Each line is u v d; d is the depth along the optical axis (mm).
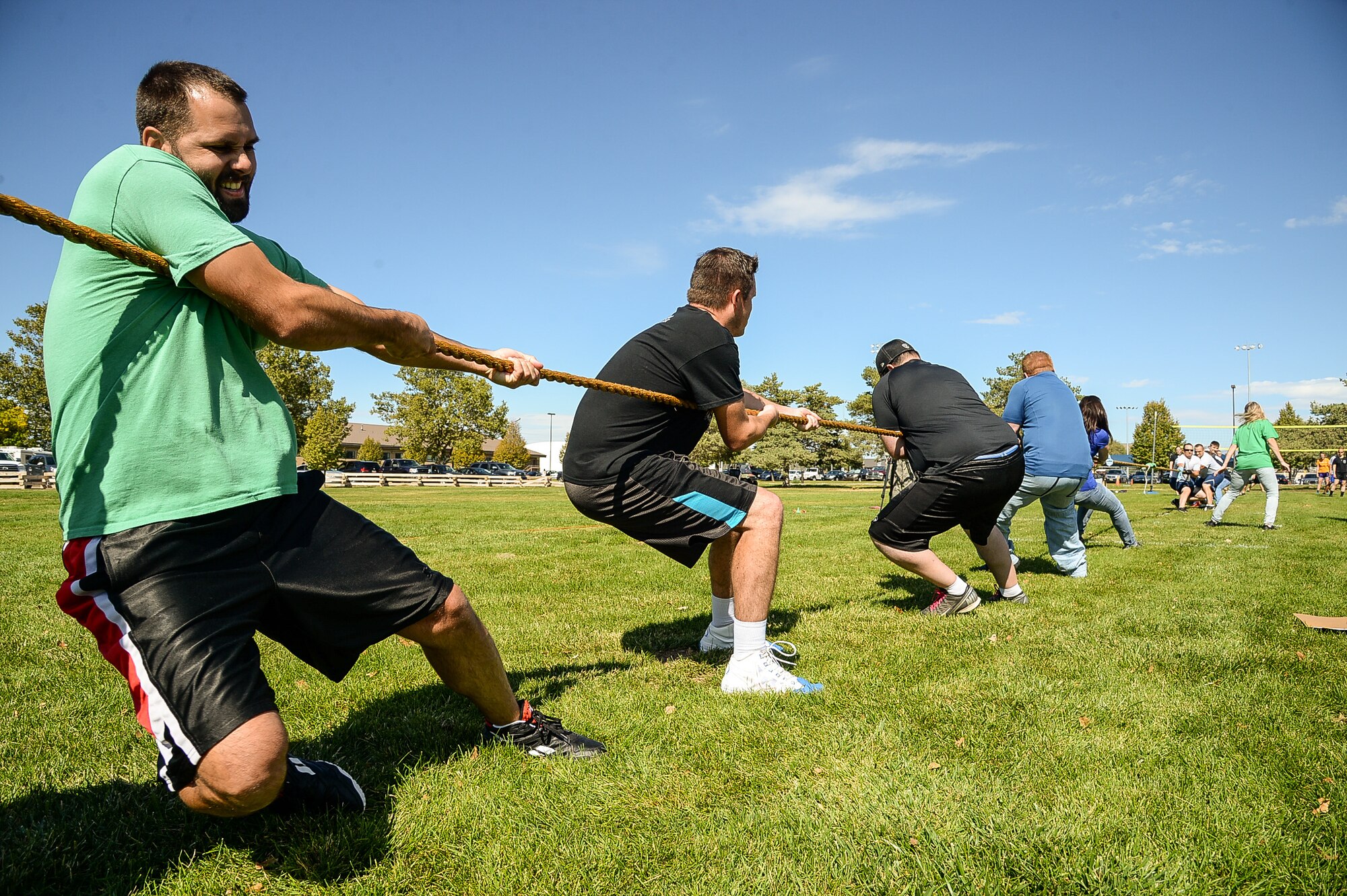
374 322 1901
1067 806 2227
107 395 1676
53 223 1480
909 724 2865
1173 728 2814
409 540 9562
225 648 1697
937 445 4477
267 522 1883
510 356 2650
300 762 2176
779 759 2580
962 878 1897
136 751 2707
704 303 3396
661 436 3330
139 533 1675
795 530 10711
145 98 1813
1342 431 45562
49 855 1999
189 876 1919
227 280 1645
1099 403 7766
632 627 4605
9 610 5051
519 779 2410
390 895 1850
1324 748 2604
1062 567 6242
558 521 13164
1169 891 1834
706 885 1877
